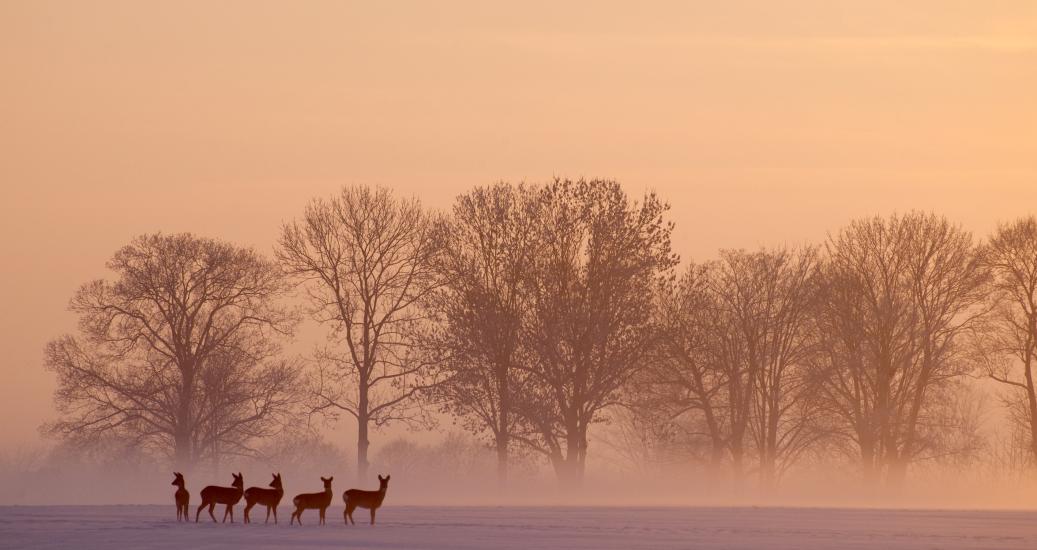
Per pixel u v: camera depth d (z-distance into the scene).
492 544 107.19
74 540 106.31
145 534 114.31
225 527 126.88
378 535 117.00
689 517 164.38
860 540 118.00
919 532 132.25
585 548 103.19
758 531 130.88
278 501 136.62
